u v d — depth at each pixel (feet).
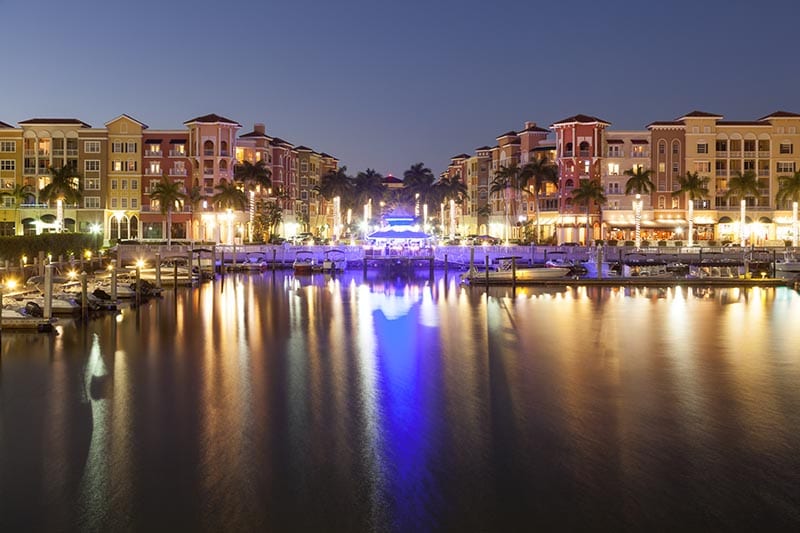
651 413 82.94
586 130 450.30
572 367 108.58
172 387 94.99
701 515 56.39
